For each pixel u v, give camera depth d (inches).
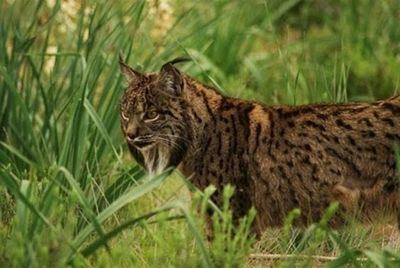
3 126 511.5
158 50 602.9
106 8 570.9
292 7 738.8
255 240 442.9
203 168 441.7
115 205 389.4
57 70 529.0
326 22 712.4
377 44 664.4
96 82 509.4
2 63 517.0
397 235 466.0
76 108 480.4
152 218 474.3
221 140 439.8
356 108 431.8
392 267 372.2
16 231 382.9
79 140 480.1
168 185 522.3
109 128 510.6
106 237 380.5
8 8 532.1
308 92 602.2
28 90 519.5
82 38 521.7
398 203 423.5
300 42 668.7
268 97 630.5
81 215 457.7
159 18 610.9
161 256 395.9
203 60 623.2
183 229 428.1
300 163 431.8
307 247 453.1
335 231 452.8
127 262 410.3
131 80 446.9
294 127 434.6
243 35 677.3
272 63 645.9
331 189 428.8
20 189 398.3
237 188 438.9
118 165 514.0
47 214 400.2
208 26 657.6
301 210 436.1
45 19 578.2
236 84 630.5
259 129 438.0
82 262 373.1
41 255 365.4
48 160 498.0
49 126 506.9
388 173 421.7
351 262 415.8
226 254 379.6
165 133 439.5
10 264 372.8
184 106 438.3
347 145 426.3
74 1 580.4
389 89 635.5
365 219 430.6
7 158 483.5
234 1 704.4
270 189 436.8
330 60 650.8
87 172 482.9
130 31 555.8
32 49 547.2
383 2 680.4
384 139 422.3
